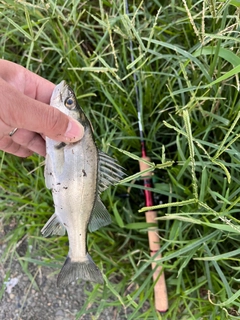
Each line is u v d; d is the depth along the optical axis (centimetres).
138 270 29
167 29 31
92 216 24
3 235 35
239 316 28
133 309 32
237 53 26
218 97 26
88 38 34
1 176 34
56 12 30
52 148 23
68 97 23
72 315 32
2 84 21
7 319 32
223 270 30
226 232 28
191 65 28
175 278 31
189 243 28
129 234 32
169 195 29
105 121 31
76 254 24
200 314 28
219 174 29
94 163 23
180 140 30
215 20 27
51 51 34
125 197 32
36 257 34
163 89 31
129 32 27
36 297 33
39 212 32
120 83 32
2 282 33
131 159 33
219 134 30
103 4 33
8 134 27
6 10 31
